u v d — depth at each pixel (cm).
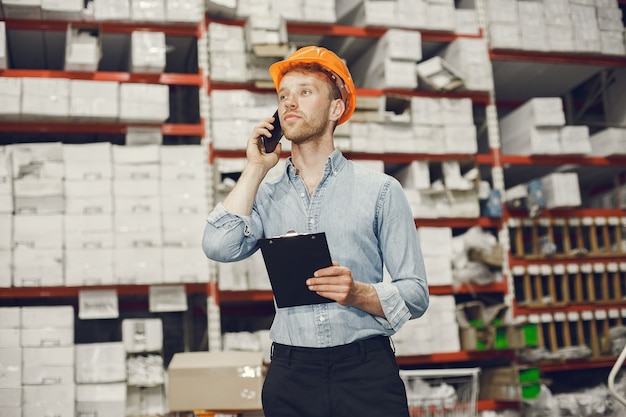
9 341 373
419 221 466
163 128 427
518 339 442
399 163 484
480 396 457
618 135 505
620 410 464
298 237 146
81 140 554
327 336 161
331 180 173
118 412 379
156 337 394
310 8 461
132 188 404
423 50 523
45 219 390
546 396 454
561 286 529
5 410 366
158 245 401
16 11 412
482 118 553
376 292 157
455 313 461
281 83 175
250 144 176
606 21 525
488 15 502
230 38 439
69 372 376
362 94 467
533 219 488
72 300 526
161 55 423
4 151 393
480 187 477
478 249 454
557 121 489
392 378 161
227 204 170
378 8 473
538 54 511
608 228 522
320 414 160
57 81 405
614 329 500
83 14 420
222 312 537
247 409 351
